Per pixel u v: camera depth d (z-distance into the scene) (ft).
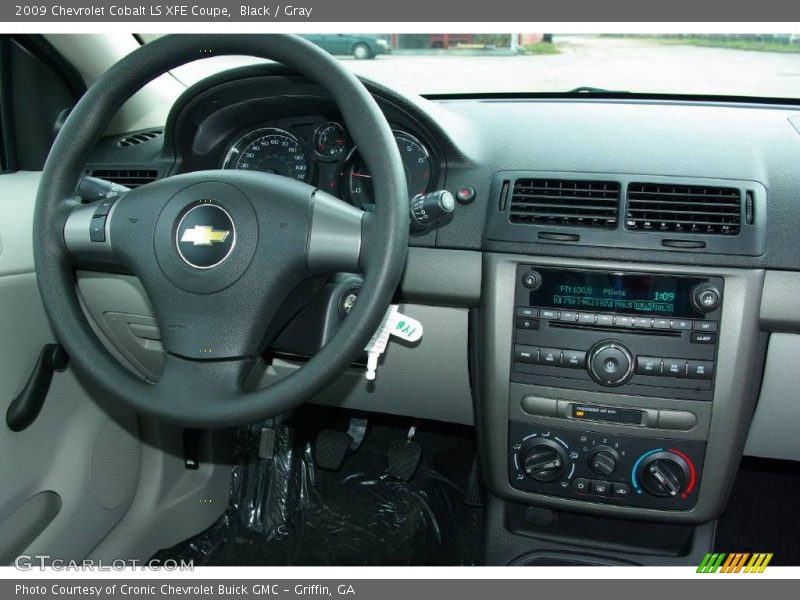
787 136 3.67
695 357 3.34
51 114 4.74
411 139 3.78
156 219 2.72
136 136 4.62
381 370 4.17
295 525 5.30
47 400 3.99
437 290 3.66
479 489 5.32
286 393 2.50
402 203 2.52
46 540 4.01
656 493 3.54
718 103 4.29
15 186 4.10
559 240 3.38
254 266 2.63
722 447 3.43
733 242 3.23
